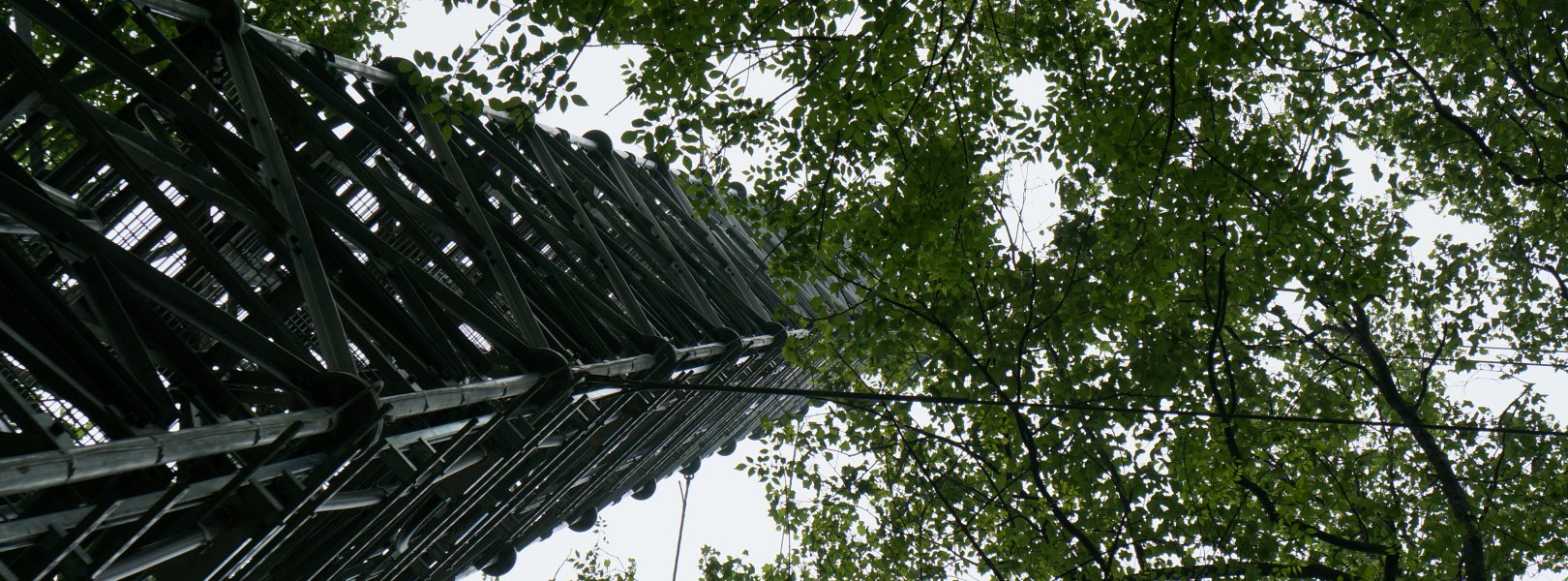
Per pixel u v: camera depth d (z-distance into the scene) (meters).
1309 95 11.06
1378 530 13.12
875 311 11.63
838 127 9.23
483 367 7.90
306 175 8.04
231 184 6.71
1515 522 12.76
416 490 9.07
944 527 14.62
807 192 10.30
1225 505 12.18
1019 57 10.06
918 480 14.61
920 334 12.54
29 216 4.84
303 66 9.73
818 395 9.63
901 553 14.96
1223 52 8.90
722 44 8.44
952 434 13.91
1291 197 9.56
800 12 8.44
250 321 8.27
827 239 11.65
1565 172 11.88
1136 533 11.91
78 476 4.07
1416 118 12.66
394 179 9.46
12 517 5.42
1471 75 11.60
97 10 15.21
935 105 9.81
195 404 5.34
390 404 6.16
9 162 5.21
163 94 6.71
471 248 9.38
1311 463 12.27
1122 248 10.69
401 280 7.60
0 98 5.92
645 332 11.88
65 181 7.98
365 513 8.73
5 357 6.34
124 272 5.21
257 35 9.17
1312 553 12.92
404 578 15.11
